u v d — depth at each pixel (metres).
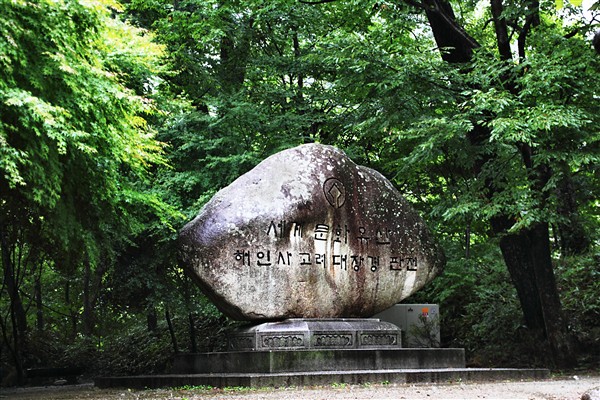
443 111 18.09
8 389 17.00
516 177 15.67
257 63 21.58
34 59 10.34
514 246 17.69
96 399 11.24
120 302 19.20
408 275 15.91
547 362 16.52
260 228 14.48
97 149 11.98
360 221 15.49
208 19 21.30
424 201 22.70
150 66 14.95
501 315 18.58
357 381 12.49
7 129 10.34
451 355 14.56
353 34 17.41
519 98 14.66
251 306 14.31
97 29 11.33
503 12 15.72
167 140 19.12
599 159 14.02
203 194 18.31
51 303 26.70
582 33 15.94
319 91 21.50
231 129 19.47
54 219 11.59
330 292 14.93
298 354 13.29
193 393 11.57
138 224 14.89
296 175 15.02
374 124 17.20
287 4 20.95
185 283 18.80
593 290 19.50
